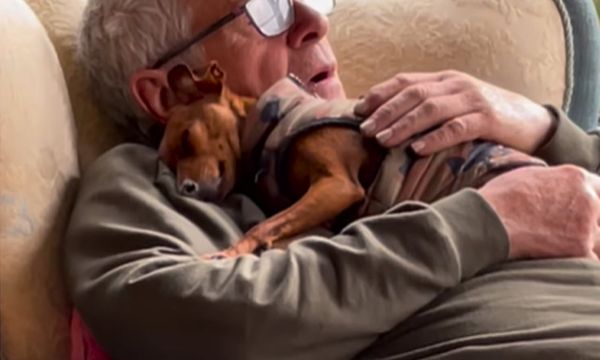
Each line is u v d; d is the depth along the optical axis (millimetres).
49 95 1277
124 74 1389
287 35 1394
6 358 1152
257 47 1374
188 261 1085
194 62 1371
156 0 1368
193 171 1220
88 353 1154
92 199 1209
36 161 1210
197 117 1244
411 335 1059
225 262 1078
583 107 1655
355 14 1646
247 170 1263
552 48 1622
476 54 1590
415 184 1194
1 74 1188
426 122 1211
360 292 1034
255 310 1016
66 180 1271
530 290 1063
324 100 1276
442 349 1034
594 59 1647
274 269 1053
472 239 1073
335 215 1180
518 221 1106
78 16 1498
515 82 1601
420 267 1048
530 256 1107
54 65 1327
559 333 1010
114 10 1388
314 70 1410
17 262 1158
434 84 1258
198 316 1033
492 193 1125
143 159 1267
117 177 1221
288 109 1247
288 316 1015
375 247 1051
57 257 1212
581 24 1637
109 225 1158
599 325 1021
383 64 1604
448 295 1071
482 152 1210
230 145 1249
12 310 1148
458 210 1085
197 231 1166
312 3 1591
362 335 1041
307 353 1029
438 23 1604
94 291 1105
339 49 1627
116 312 1080
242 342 1019
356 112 1236
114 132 1450
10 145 1178
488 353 1010
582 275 1091
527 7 1622
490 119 1254
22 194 1179
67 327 1199
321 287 1034
